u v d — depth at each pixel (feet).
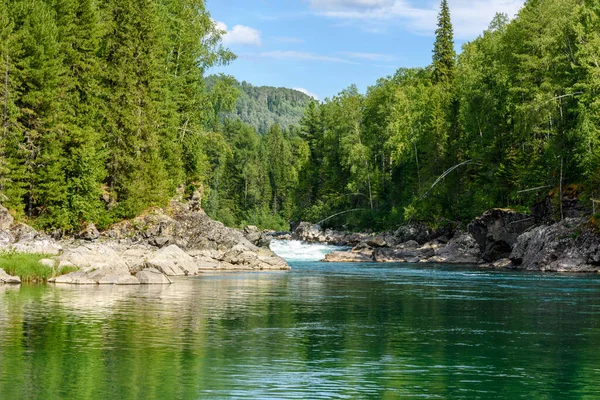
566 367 49.62
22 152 153.89
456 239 228.63
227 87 228.63
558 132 187.01
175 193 205.26
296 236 337.72
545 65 201.36
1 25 153.58
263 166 507.71
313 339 61.05
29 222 157.38
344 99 353.92
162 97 204.74
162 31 208.33
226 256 180.14
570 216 180.45
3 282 114.73
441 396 41.01
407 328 68.49
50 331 62.59
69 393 39.91
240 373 46.24
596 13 189.57
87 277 118.83
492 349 56.75
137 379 43.80
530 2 225.97
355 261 232.32
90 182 168.25
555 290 114.11
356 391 41.91
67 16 172.76
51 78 159.33
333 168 360.89
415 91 320.91
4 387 41.19
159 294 100.27
